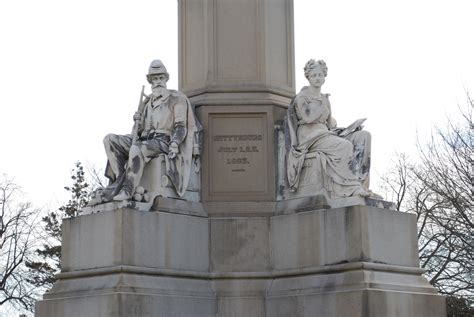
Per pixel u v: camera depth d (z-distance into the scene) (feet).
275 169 83.20
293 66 88.48
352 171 79.56
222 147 83.61
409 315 75.25
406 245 78.89
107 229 75.41
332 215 76.89
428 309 77.05
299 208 79.71
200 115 84.07
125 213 74.74
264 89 84.94
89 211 78.33
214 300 78.48
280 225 80.23
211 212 81.61
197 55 86.94
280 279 79.05
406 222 79.30
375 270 75.10
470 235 154.30
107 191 78.59
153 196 78.38
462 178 154.81
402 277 77.41
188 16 88.33
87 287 75.05
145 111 82.64
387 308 73.51
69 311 75.00
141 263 75.05
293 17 89.61
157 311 73.87
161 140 80.23
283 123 84.02
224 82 85.35
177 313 75.31
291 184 81.15
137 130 81.20
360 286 73.10
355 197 77.77
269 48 86.48
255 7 86.79
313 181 79.97
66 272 77.92
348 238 75.66
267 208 81.87
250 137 83.76
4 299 209.46
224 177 83.05
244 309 78.48
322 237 77.25
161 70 82.28
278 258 79.92
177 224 78.23
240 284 79.25
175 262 77.51
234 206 81.92
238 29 86.48
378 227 76.48
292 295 76.79
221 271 79.87
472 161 153.79
